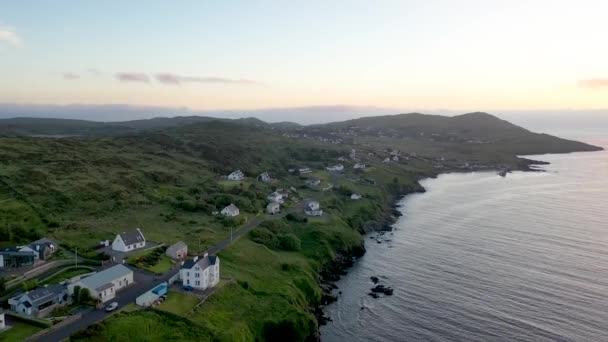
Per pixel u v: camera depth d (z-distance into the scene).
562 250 135.38
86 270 90.31
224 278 93.06
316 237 136.62
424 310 97.12
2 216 110.62
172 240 112.81
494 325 89.38
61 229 111.25
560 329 86.88
